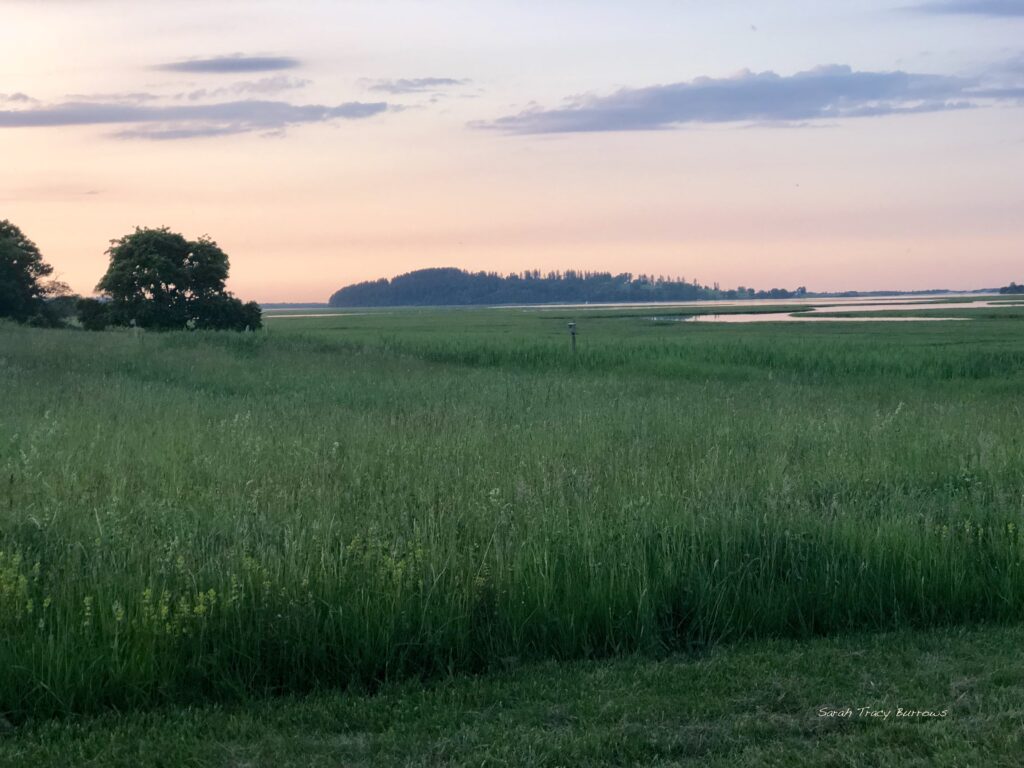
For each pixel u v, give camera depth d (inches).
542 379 988.6
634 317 4490.7
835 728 200.4
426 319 4645.7
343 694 228.1
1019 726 197.0
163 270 2186.3
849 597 279.6
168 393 715.4
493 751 190.5
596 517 314.7
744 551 294.5
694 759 187.0
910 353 1295.5
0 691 211.9
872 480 411.5
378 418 598.2
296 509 330.0
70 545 275.0
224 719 210.5
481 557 273.0
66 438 462.6
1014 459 449.1
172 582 253.6
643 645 256.8
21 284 2632.9
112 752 191.6
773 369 1214.3
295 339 1547.7
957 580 283.9
